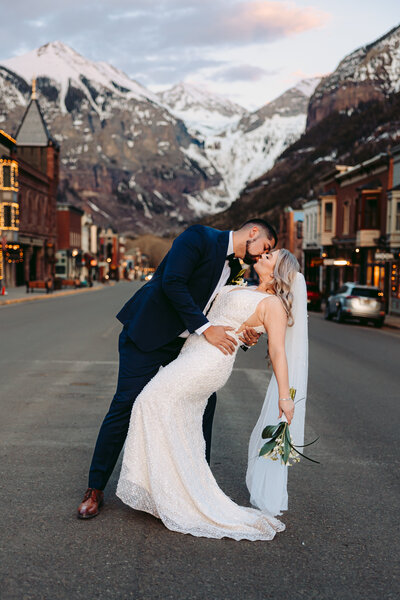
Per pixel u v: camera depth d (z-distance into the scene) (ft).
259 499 12.03
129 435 11.24
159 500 10.88
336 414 22.15
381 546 10.59
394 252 107.24
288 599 8.64
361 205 120.16
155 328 11.62
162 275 11.94
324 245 157.89
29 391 25.09
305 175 640.99
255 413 21.83
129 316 12.09
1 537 10.46
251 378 30.45
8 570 9.23
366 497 13.21
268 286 11.58
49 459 15.31
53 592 8.61
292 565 9.73
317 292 114.32
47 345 42.45
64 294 153.79
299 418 12.06
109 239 512.63
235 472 14.74
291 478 14.53
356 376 32.04
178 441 11.07
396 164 111.14
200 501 10.96
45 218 222.28
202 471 11.35
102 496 11.96
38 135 231.91
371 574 9.49
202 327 11.09
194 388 11.15
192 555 9.96
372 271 121.29
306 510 12.35
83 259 298.76
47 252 223.71
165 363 11.96
